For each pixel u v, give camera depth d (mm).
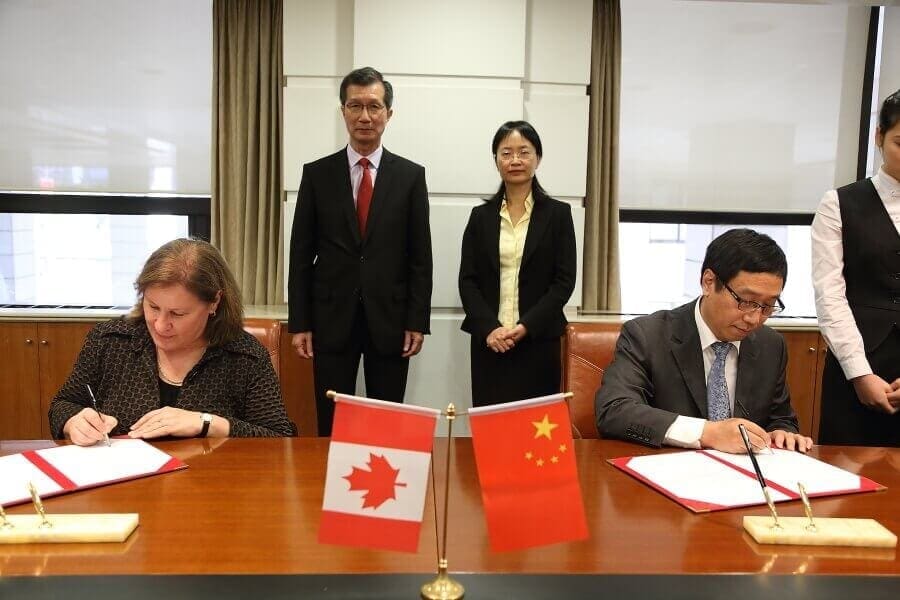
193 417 1476
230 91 3070
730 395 1629
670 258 3512
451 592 802
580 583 882
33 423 2863
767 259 1443
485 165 3018
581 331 1866
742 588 878
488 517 821
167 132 3256
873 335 1915
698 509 1124
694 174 3441
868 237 1909
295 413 2885
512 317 2598
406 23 2926
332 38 2982
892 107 1830
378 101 2410
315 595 835
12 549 949
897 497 1206
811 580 902
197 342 1589
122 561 919
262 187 3086
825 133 3463
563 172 3109
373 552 964
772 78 3402
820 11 3373
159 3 3180
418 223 2516
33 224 3303
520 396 2543
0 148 3230
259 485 1210
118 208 3311
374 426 828
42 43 3180
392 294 2484
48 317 2814
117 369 1577
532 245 2527
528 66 3051
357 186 2520
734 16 3344
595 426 1809
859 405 1930
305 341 2518
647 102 3377
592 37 3104
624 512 1124
